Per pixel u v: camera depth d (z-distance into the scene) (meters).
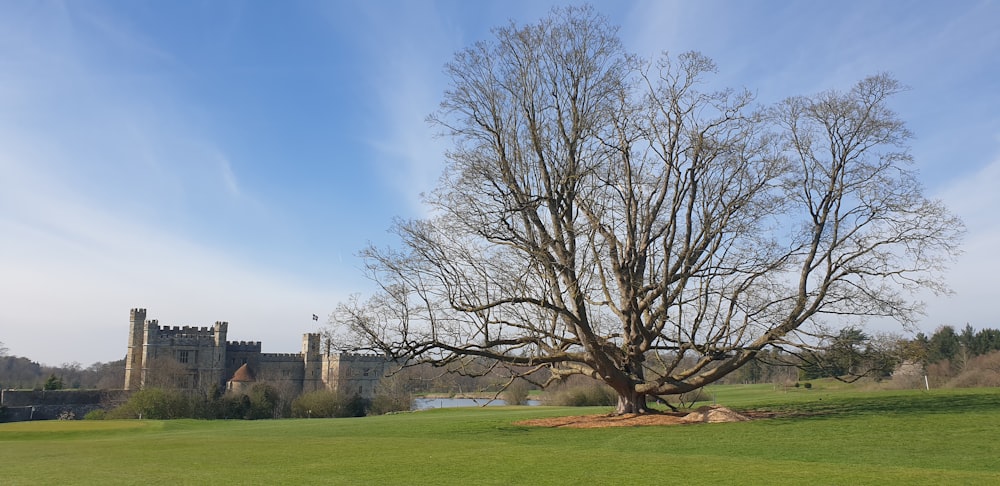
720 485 15.98
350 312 30.17
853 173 32.00
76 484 17.88
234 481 17.97
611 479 17.19
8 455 26.53
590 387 71.19
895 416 30.48
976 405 33.53
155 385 111.06
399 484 17.00
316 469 20.22
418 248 30.50
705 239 31.69
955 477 16.52
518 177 32.88
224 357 140.88
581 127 32.34
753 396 63.91
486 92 33.00
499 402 91.69
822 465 19.00
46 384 129.50
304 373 146.00
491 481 17.25
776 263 30.27
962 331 100.38
